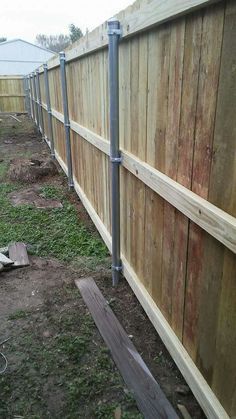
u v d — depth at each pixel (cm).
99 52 278
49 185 540
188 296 166
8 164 692
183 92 145
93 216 372
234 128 111
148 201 206
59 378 191
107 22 228
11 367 199
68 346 212
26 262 309
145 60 183
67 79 454
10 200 479
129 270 258
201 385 161
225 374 139
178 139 155
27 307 252
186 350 178
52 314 243
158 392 178
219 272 133
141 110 199
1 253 319
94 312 241
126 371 192
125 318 238
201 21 124
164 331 199
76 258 320
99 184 337
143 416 167
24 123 1314
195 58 132
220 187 124
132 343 212
